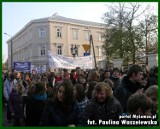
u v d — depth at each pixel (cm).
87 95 621
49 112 432
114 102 460
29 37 7588
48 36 6956
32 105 604
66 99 434
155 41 3850
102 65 4122
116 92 532
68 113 437
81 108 532
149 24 3853
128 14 3988
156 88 420
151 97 416
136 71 526
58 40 7056
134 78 528
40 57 7025
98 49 7812
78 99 541
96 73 792
